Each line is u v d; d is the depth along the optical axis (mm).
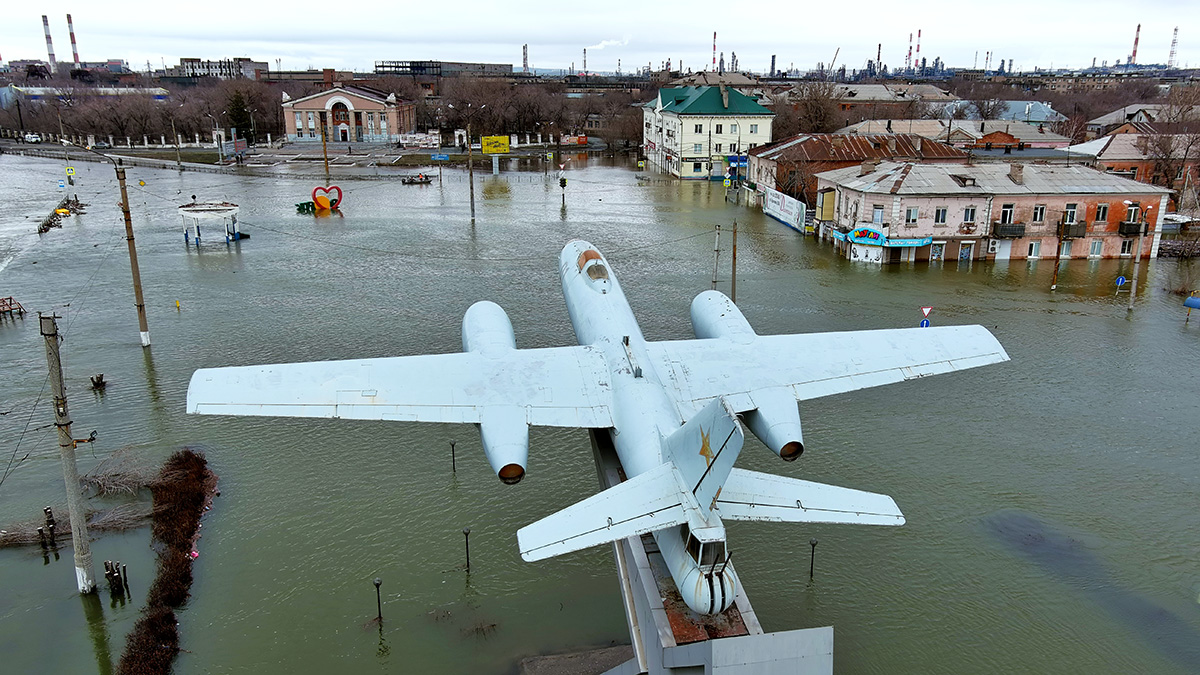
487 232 63781
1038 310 41844
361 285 46812
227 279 48094
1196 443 27109
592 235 62688
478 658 17484
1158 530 22234
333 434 27484
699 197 84375
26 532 21547
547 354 20172
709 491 13328
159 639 17734
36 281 47250
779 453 17469
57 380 17938
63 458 18422
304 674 17000
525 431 16984
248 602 19188
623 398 18250
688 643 13250
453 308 42125
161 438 27156
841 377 19344
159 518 22266
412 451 26297
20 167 106188
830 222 59719
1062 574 20359
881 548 21484
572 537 13062
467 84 166125
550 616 18828
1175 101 104250
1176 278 48688
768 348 20750
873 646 17969
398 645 17859
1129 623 18641
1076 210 52969
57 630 18234
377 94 141250
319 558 20828
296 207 74125
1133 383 32031
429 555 21016
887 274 49906
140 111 140875
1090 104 168500
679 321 40125
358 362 18031
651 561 15656
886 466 25625
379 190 87812
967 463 25812
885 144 71562
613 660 17266
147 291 45312
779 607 19219
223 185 90562
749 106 97812
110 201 78188
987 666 17406
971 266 52188
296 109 135875
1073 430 28031
